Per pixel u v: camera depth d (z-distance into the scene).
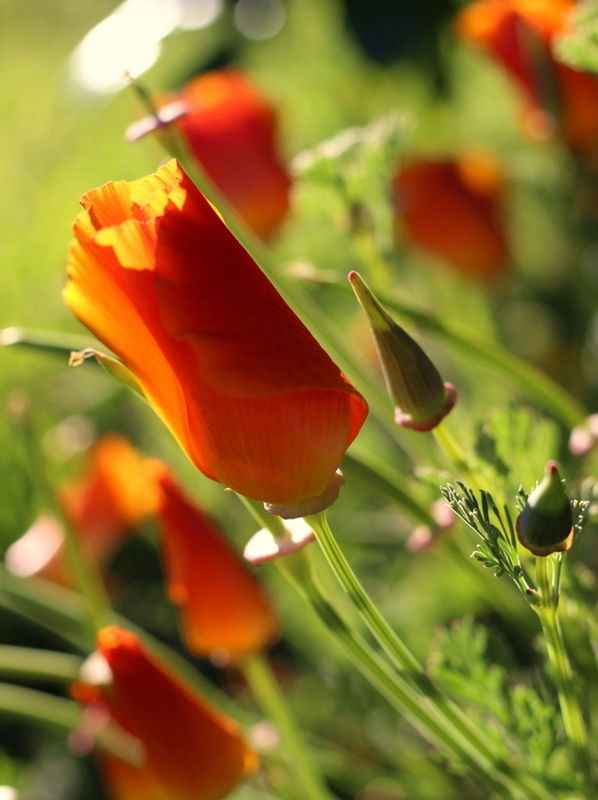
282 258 0.64
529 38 0.40
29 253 0.77
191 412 0.27
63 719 0.38
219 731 0.34
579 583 0.32
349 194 0.37
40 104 0.97
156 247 0.27
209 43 0.57
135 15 0.53
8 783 0.48
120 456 0.44
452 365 0.55
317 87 0.75
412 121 0.51
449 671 0.33
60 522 0.37
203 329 0.27
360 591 0.30
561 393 0.35
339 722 0.46
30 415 0.37
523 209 0.65
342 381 0.27
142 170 0.83
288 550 0.30
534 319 0.60
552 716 0.33
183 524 0.35
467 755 0.32
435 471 0.33
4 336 0.33
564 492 0.28
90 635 0.38
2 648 0.39
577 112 0.41
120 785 0.37
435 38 0.54
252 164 0.43
